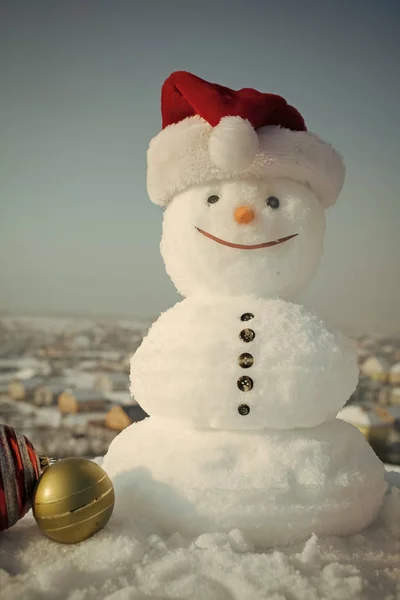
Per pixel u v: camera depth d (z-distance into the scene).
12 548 0.87
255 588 0.76
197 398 0.96
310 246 1.08
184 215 1.08
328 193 1.13
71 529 0.86
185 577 0.79
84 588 0.77
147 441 1.01
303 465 0.94
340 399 1.01
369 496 0.99
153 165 1.10
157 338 1.06
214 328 1.00
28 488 0.90
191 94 1.05
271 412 0.95
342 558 0.87
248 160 0.99
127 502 0.97
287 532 0.91
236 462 0.94
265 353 0.96
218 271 1.06
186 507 0.91
